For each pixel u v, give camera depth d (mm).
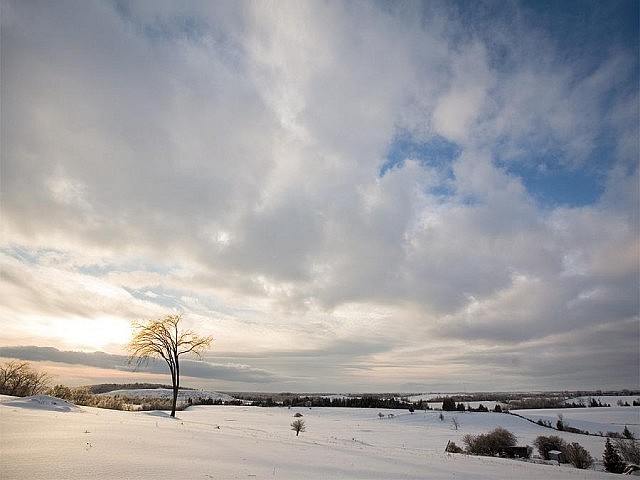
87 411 31125
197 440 17609
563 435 81688
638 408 199750
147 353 51688
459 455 29703
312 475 11750
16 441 12695
